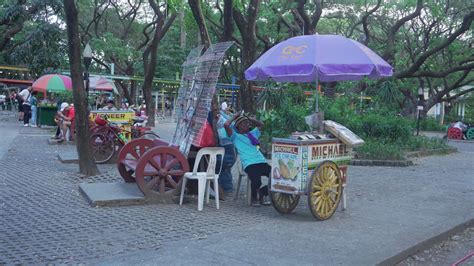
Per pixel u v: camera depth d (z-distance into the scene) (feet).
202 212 24.09
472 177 38.40
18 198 26.08
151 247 18.08
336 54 24.21
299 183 22.34
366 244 19.25
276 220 22.86
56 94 77.77
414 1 88.02
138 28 130.62
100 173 33.83
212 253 17.49
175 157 25.68
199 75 27.61
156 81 108.17
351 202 27.53
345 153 24.73
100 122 39.65
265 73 25.58
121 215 22.95
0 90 156.56
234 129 26.05
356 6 102.01
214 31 91.61
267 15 74.54
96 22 110.52
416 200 28.50
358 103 66.03
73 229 20.42
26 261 16.31
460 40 104.63
